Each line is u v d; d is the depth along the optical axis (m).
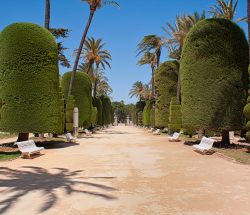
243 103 20.16
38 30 20.31
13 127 19.62
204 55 20.72
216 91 20.25
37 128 19.80
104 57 57.34
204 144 18.41
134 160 15.14
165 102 37.97
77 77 37.09
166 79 38.00
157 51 49.00
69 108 33.22
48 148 21.00
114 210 7.04
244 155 15.52
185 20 33.94
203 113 20.55
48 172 11.73
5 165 13.35
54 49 20.64
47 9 28.17
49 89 20.20
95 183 9.82
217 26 20.50
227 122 20.03
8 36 19.94
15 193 8.50
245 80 20.27
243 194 8.43
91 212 6.89
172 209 7.11
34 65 20.00
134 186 9.41
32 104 19.81
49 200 7.82
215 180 10.29
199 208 7.18
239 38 20.44
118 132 47.56
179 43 34.31
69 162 14.37
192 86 21.14
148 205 7.43
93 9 34.97
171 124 32.31
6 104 19.69
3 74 19.80
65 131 33.12
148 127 60.03
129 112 142.00
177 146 22.41
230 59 20.22
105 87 88.69
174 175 11.20
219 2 35.69
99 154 17.64
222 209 7.10
